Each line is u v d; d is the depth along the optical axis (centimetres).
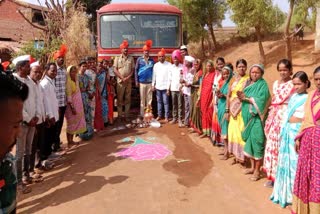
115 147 696
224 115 605
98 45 964
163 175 541
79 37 1522
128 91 899
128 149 679
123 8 950
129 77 882
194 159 620
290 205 426
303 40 2380
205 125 728
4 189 138
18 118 118
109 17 953
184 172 555
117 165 591
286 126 420
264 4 2048
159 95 909
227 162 602
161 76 878
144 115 891
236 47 2845
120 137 771
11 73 122
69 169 580
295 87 414
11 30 2348
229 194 466
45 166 583
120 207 434
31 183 521
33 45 1463
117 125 881
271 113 475
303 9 1883
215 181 515
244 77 545
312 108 355
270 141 472
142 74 886
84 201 454
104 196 467
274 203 437
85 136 759
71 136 720
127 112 910
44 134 589
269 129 477
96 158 632
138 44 958
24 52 1389
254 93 496
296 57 2098
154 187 494
